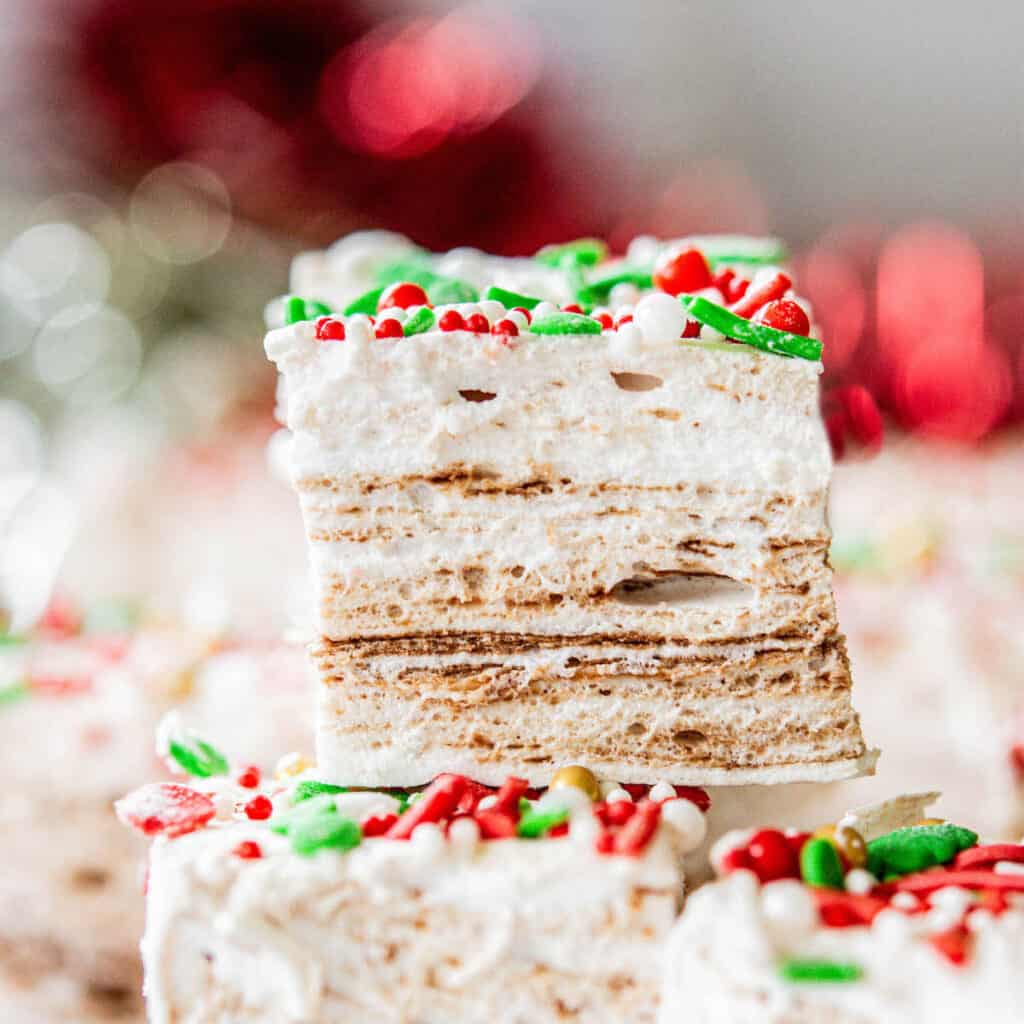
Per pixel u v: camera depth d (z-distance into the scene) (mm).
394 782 222
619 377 221
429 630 221
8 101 482
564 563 221
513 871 209
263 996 210
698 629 221
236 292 484
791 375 218
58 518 361
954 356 579
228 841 214
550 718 222
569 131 576
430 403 218
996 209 609
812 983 199
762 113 609
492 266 257
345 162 511
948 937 199
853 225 615
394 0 517
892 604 313
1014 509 384
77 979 256
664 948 209
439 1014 211
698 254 234
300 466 218
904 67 604
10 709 272
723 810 225
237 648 292
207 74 487
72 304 469
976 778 258
